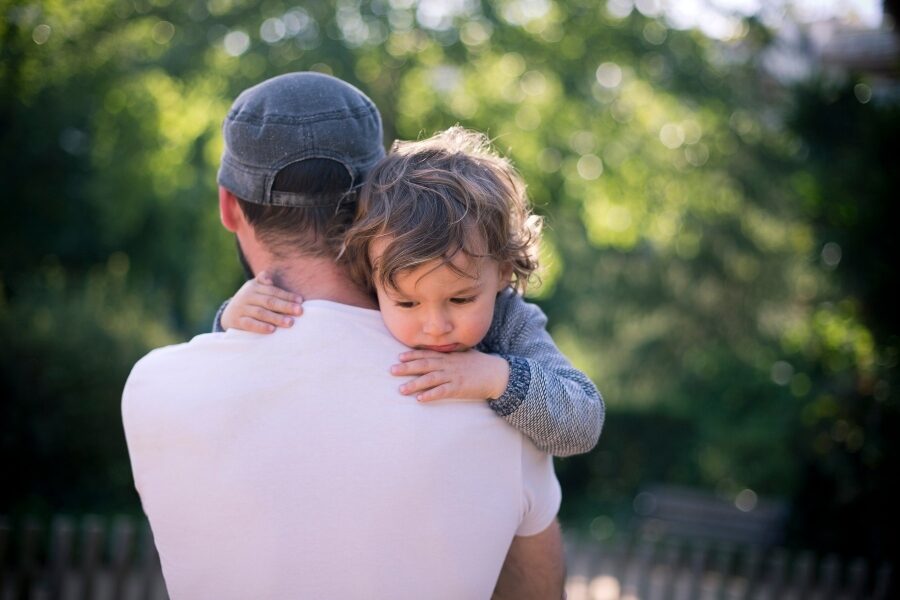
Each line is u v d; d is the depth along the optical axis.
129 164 10.56
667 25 10.64
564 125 10.73
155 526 1.45
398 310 1.43
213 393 1.41
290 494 1.37
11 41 9.88
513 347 1.61
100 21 9.98
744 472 11.59
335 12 9.59
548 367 1.56
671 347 12.61
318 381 1.40
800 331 11.51
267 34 9.73
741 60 10.99
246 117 1.53
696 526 9.99
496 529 1.41
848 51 9.61
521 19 10.48
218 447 1.39
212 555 1.40
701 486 12.20
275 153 1.51
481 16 10.00
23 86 10.48
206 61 9.82
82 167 12.88
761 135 11.06
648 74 10.52
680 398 12.32
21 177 12.71
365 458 1.37
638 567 6.45
